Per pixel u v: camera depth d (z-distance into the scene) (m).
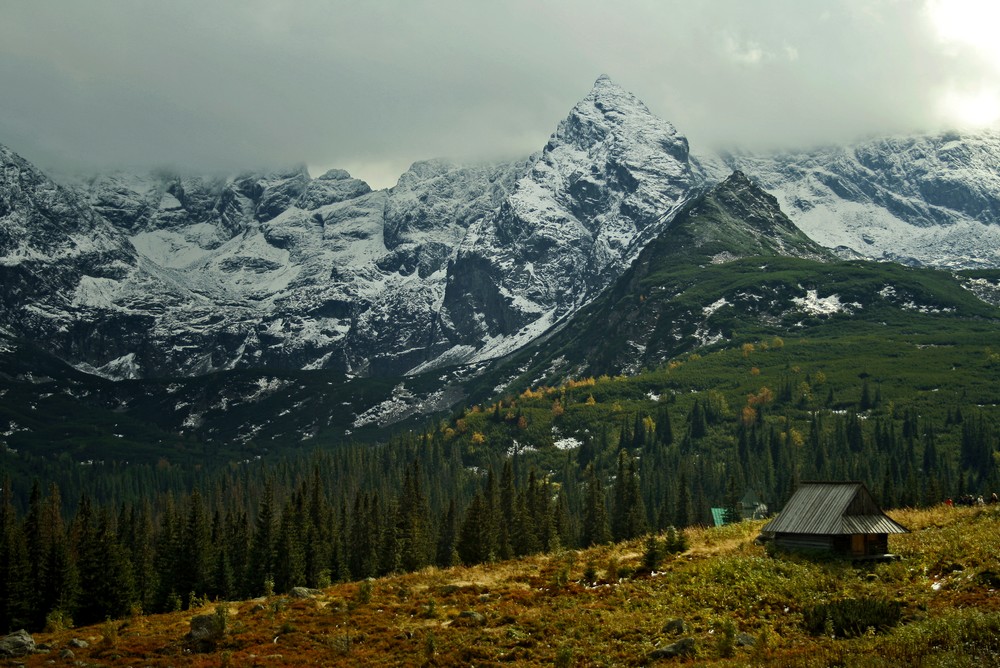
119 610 122.62
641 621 63.09
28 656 64.12
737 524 98.38
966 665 46.25
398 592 77.62
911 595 60.88
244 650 63.16
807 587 65.19
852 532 71.81
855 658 49.38
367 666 59.28
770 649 54.47
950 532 73.38
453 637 63.06
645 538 94.44
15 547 121.12
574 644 60.56
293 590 78.88
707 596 66.62
